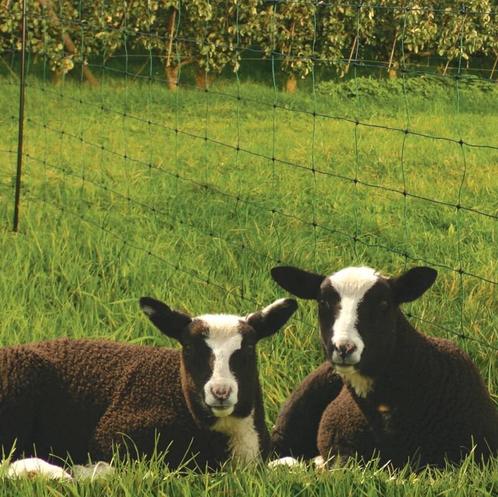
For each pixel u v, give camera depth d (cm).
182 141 1758
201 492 483
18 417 593
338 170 1545
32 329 735
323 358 725
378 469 573
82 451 601
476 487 495
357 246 1008
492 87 2730
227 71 2948
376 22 2831
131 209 1124
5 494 487
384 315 597
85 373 608
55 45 2436
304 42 2658
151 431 583
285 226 1083
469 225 1159
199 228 1039
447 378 612
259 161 1594
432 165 1619
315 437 695
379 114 2284
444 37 2794
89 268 878
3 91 2269
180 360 604
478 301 809
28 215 1045
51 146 1617
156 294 808
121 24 2553
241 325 579
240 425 582
